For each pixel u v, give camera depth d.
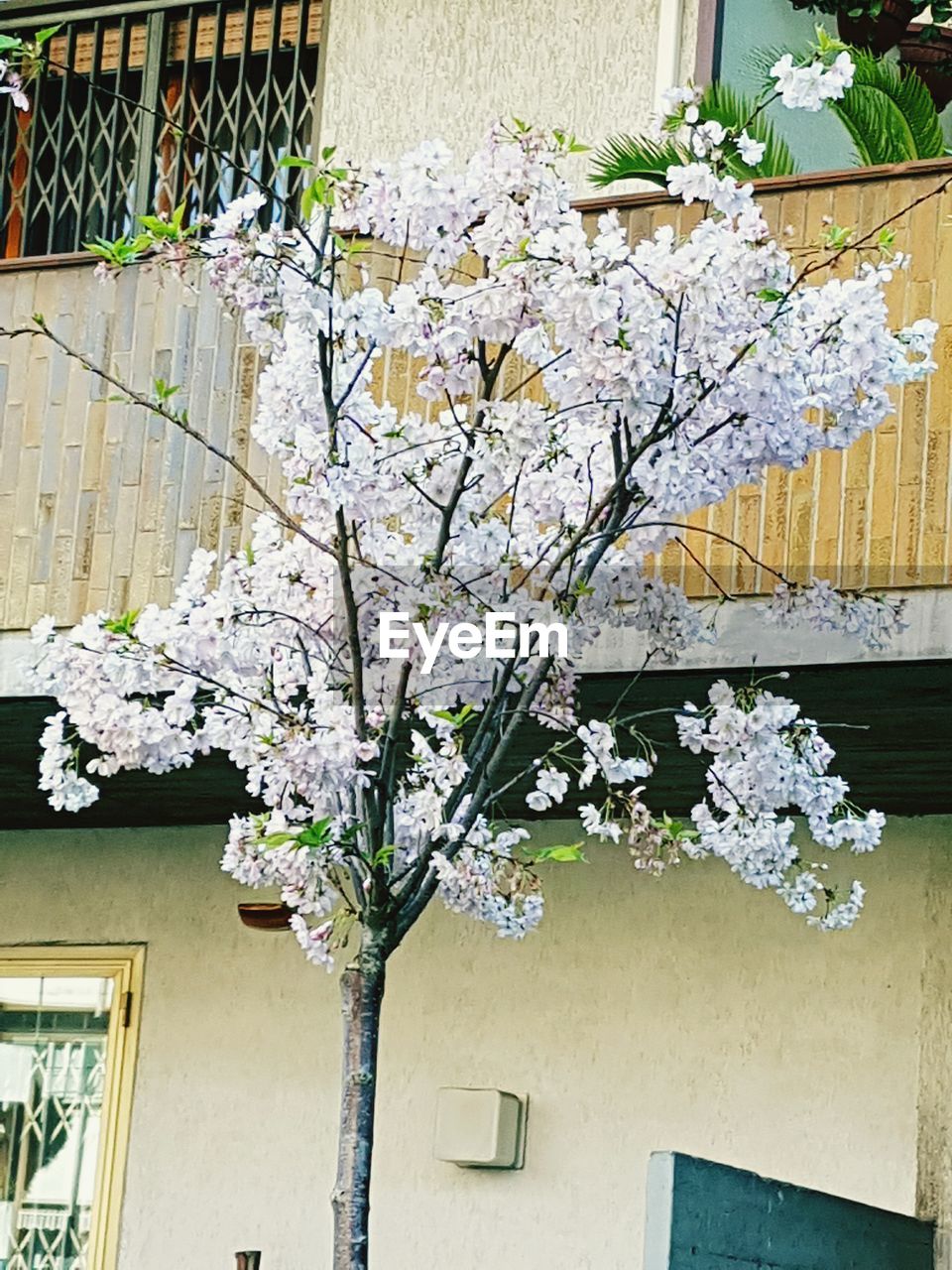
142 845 7.96
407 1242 7.30
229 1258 7.48
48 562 6.45
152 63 7.76
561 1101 7.23
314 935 4.70
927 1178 6.75
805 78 4.57
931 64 8.04
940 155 7.39
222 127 7.73
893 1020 6.91
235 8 7.76
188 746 4.81
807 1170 6.90
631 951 7.27
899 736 6.21
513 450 4.62
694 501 4.61
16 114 7.88
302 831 4.29
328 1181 7.43
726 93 6.99
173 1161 7.64
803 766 4.75
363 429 4.73
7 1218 7.79
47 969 7.98
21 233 7.81
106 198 7.73
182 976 7.79
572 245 4.34
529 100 7.62
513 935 4.74
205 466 6.35
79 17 7.84
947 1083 6.81
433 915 7.53
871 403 4.64
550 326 5.01
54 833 8.09
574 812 7.36
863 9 7.68
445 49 7.72
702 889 7.23
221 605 4.81
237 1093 7.61
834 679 5.68
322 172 4.53
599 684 5.83
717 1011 7.12
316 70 7.79
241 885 7.79
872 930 7.01
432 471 4.75
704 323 4.41
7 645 6.45
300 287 4.56
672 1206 4.71
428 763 4.60
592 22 7.60
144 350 6.48
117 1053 7.79
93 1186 7.72
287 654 4.98
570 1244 7.11
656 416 4.57
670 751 6.46
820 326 4.61
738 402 4.55
